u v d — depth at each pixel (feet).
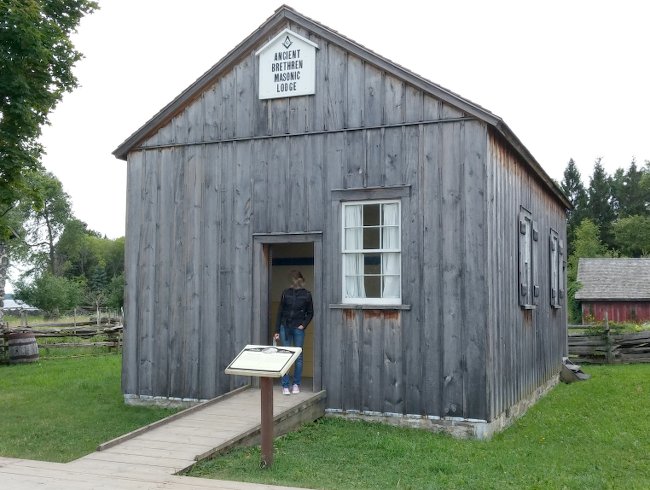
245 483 23.62
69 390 48.39
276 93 39.78
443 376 35.37
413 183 36.60
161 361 41.60
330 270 38.04
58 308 165.89
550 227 57.47
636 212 242.78
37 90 50.34
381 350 36.68
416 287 36.19
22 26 45.70
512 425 38.86
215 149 41.06
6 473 24.77
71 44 52.44
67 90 53.31
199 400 40.52
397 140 37.09
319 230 38.45
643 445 33.30
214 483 23.56
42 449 31.78
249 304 39.73
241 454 28.68
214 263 40.70
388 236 37.37
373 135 37.60
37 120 52.08
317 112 38.88
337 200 38.11
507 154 40.60
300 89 39.27
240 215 40.27
